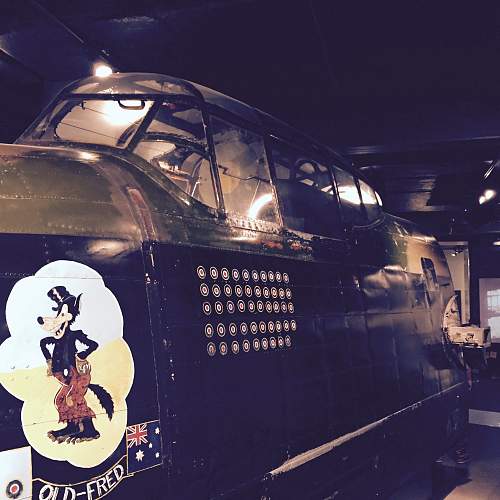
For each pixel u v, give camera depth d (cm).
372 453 436
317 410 367
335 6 605
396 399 488
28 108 837
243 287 320
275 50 711
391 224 582
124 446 233
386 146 905
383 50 714
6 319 208
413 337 547
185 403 263
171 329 264
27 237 224
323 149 466
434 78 809
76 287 230
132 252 257
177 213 295
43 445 209
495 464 724
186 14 617
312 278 392
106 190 267
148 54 716
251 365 312
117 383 235
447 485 640
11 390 204
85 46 686
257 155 387
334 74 788
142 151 360
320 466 364
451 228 1927
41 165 255
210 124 342
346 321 424
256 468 305
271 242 360
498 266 2091
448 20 634
